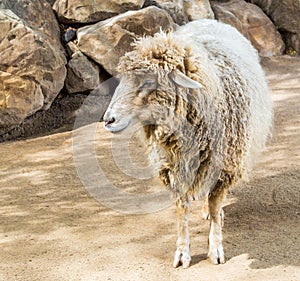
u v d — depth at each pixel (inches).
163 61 301.6
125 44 653.3
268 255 345.7
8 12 601.0
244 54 372.2
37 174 496.7
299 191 447.2
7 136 593.3
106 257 355.6
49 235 388.2
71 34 673.6
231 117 326.6
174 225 397.7
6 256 361.1
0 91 576.7
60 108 636.7
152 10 666.2
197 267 337.7
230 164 333.4
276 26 881.5
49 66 606.5
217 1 863.1
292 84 745.0
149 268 339.3
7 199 448.5
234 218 405.1
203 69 310.3
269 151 534.6
